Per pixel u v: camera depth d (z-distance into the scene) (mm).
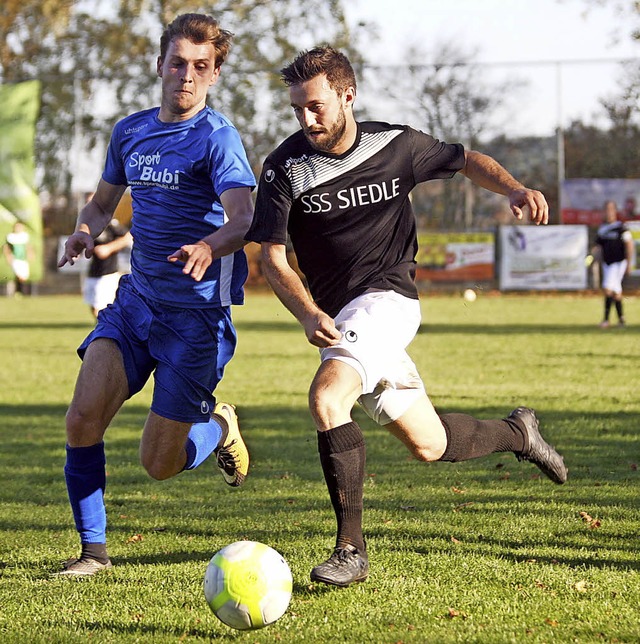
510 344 27031
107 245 12031
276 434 14414
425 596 6789
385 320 7207
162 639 6043
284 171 7180
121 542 8602
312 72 6883
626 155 50844
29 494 10781
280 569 6090
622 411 15617
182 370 7867
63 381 20859
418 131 7512
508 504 9703
